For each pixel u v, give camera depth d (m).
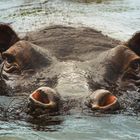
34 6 28.58
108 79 13.83
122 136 10.39
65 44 15.81
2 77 14.62
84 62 14.40
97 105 11.70
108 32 21.94
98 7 29.03
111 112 11.78
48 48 15.52
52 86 13.09
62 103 11.81
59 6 28.44
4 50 15.85
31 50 14.62
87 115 11.43
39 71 14.12
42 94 11.77
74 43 15.95
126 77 14.27
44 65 14.30
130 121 11.42
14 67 14.60
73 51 15.30
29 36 17.14
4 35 15.87
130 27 24.22
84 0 30.61
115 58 14.45
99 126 10.85
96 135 10.30
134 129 10.92
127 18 26.50
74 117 11.31
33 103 11.62
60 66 14.02
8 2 30.55
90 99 11.88
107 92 11.97
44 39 16.44
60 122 11.02
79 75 13.34
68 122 10.99
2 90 13.96
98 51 15.44
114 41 16.92
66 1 29.95
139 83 14.20
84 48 15.58
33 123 11.12
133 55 14.57
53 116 11.37
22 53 14.64
